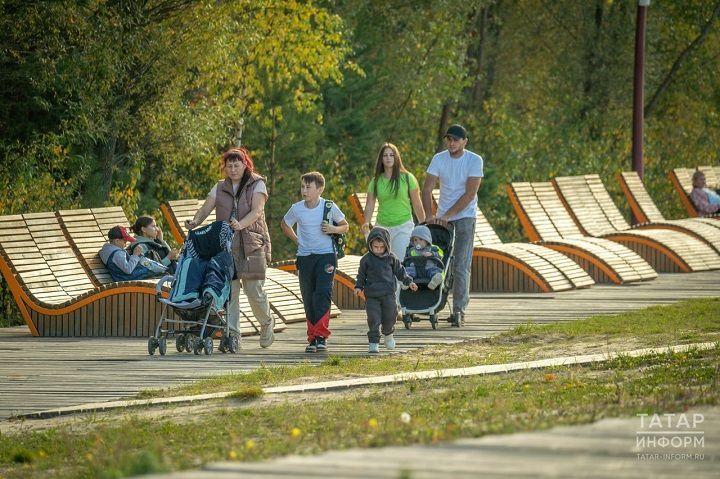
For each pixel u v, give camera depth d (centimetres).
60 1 6419
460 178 4803
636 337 4172
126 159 7550
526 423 2275
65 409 3195
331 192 9231
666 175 11931
